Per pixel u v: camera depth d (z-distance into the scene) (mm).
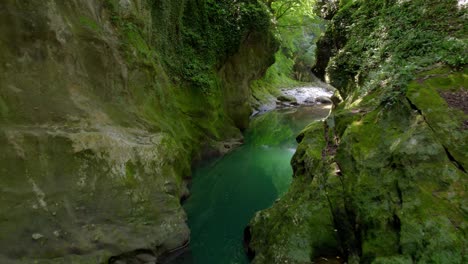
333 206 5660
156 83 9984
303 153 7605
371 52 9273
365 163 5672
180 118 11414
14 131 5684
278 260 5492
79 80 7074
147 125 8516
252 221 6988
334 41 13117
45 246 5340
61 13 6852
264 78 28438
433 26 7895
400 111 5973
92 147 6492
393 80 6641
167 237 6703
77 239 5645
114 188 6547
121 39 8633
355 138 6129
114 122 7496
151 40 10766
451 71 6375
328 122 7836
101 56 7637
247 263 6523
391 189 5109
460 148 4988
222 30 15289
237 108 17094
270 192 10359
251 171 12031
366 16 10977
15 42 6031
